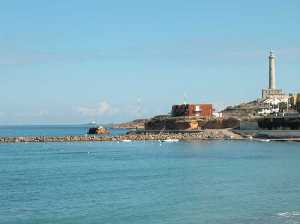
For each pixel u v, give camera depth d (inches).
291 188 3105.3
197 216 2317.9
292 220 2219.5
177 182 3464.6
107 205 2600.9
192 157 5816.9
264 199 2714.1
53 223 2218.3
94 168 4648.1
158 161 5344.5
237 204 2581.2
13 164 5196.9
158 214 2370.8
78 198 2827.3
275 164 4736.7
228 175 3853.3
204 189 3105.3
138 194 2940.5
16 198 2854.3
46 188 3262.8
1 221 2258.9
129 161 5413.4
